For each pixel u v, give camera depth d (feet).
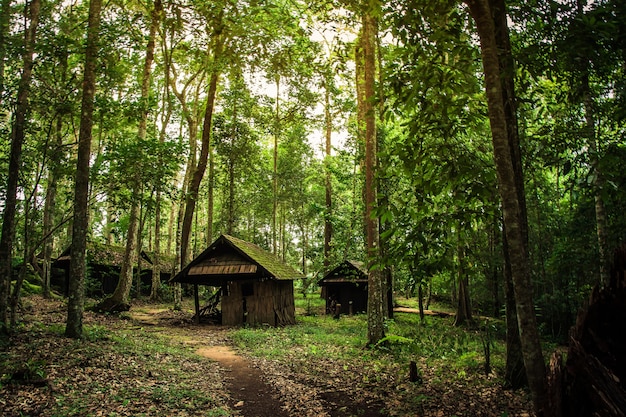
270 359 33.73
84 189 33.01
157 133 78.33
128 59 48.93
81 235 32.73
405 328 53.26
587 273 46.70
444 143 19.83
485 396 22.49
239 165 96.99
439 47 19.31
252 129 96.58
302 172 116.67
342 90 72.28
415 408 21.13
